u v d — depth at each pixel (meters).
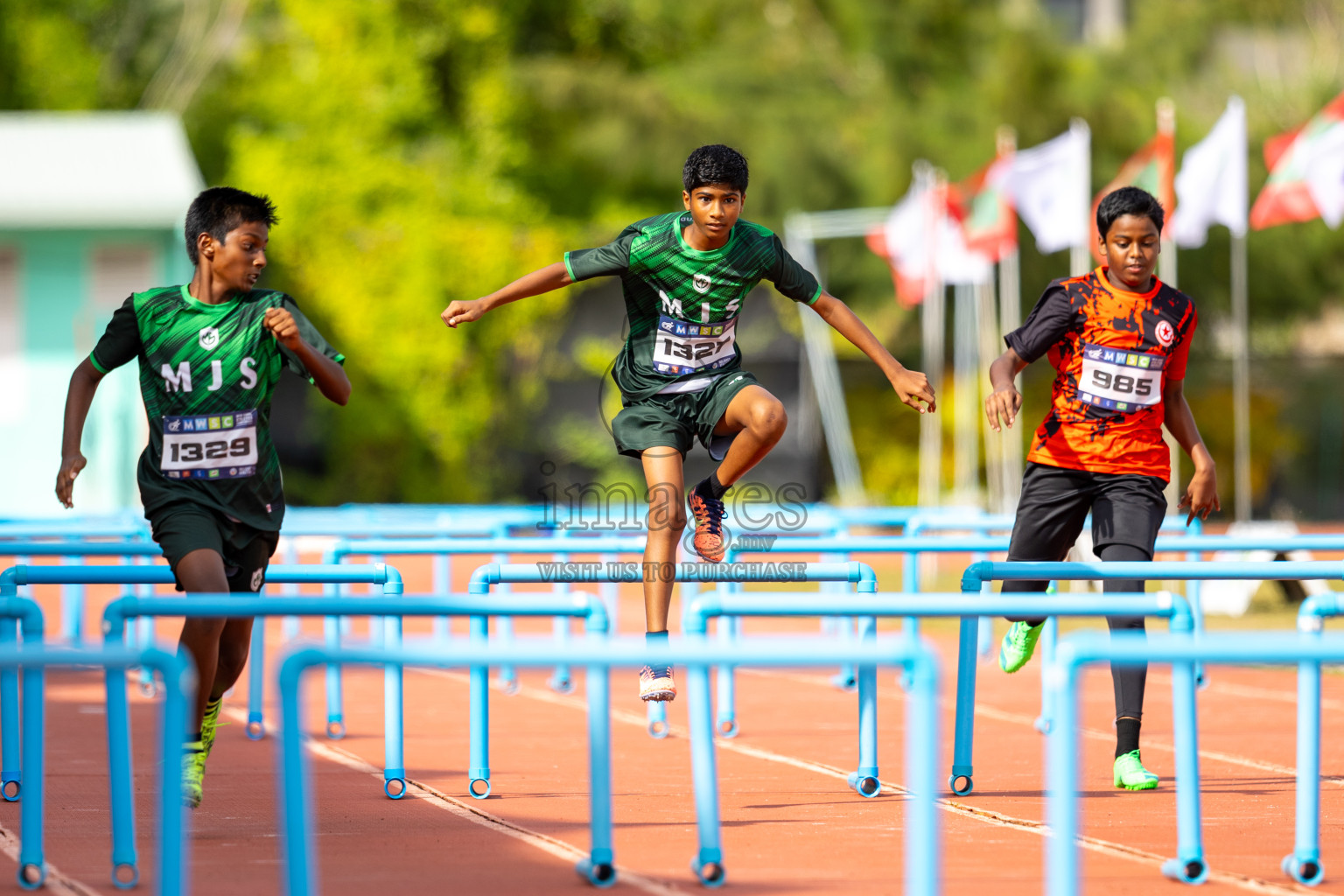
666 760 22.53
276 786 19.95
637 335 18.81
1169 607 15.14
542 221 96.19
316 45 92.75
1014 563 17.81
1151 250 19.56
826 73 108.50
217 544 16.50
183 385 16.81
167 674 11.30
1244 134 48.97
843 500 83.38
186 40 114.00
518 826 17.09
